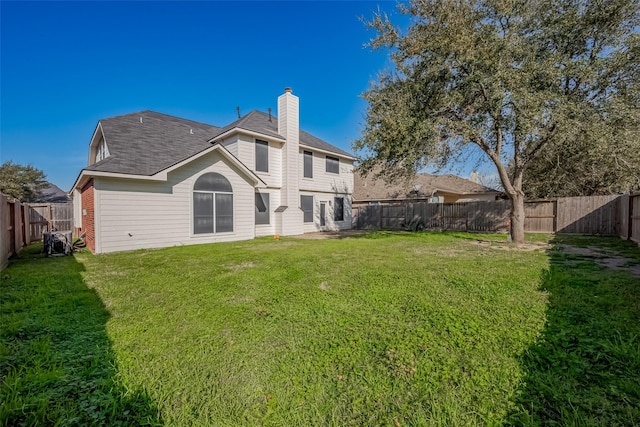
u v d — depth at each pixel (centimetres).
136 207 914
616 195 1201
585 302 374
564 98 747
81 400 200
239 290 451
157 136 1181
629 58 750
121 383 219
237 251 850
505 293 416
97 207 842
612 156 818
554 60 760
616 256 710
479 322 315
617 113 743
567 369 224
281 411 192
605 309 348
